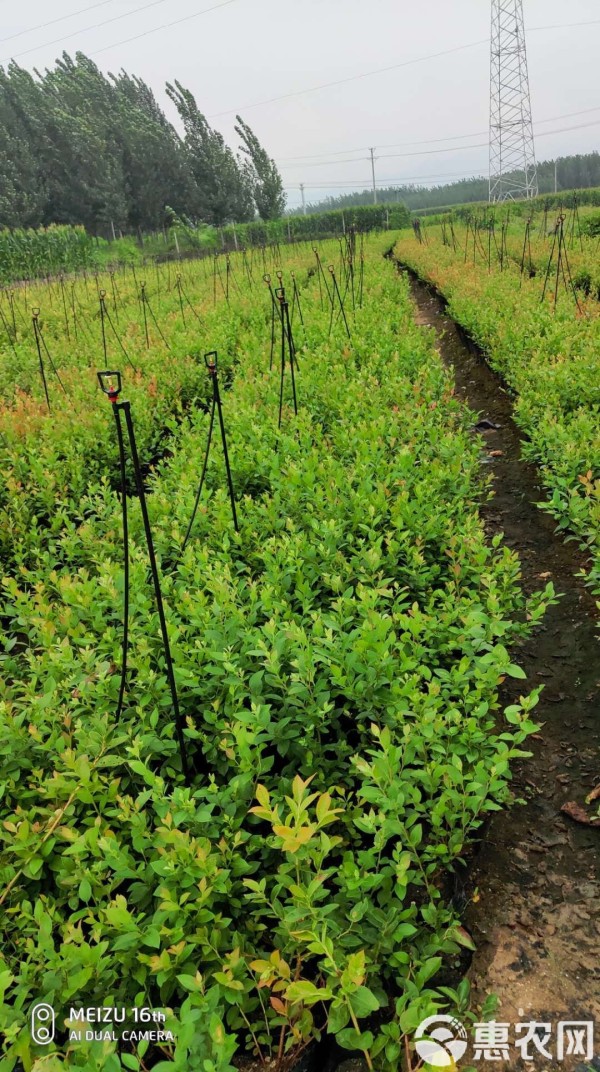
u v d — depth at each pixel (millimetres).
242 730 2482
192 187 52969
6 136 43438
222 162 54500
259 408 6469
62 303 15484
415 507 4164
